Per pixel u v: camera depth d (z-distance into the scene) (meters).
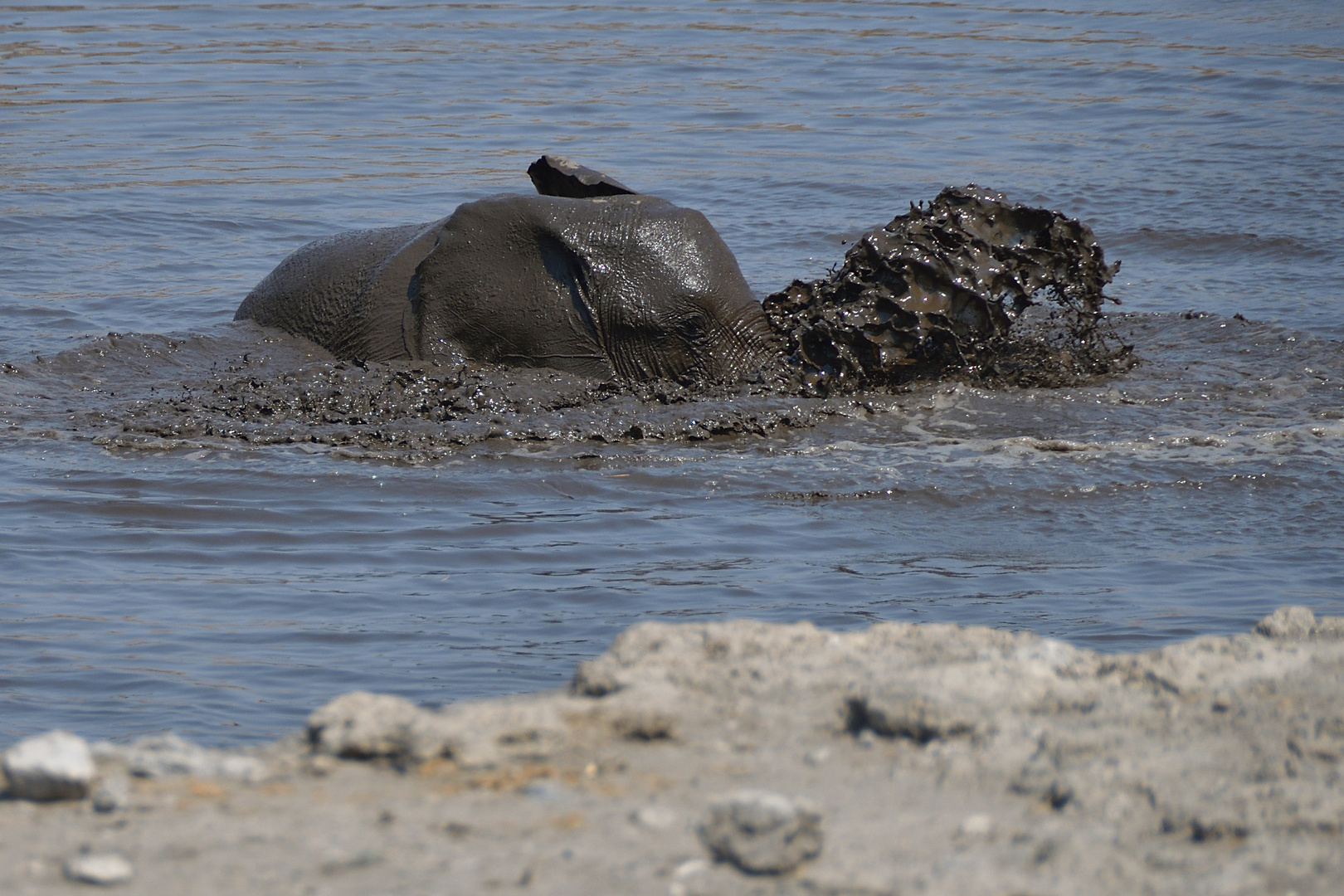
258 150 82.56
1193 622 26.06
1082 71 103.38
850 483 34.06
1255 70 101.25
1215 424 37.97
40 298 53.50
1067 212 67.12
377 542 30.58
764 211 68.94
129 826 13.36
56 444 36.34
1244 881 12.27
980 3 135.75
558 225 40.66
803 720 15.59
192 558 29.62
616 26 125.38
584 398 39.25
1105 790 13.81
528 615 26.56
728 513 32.47
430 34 121.06
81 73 103.50
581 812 13.60
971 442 36.78
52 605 27.05
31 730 21.88
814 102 95.94
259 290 45.81
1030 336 43.34
